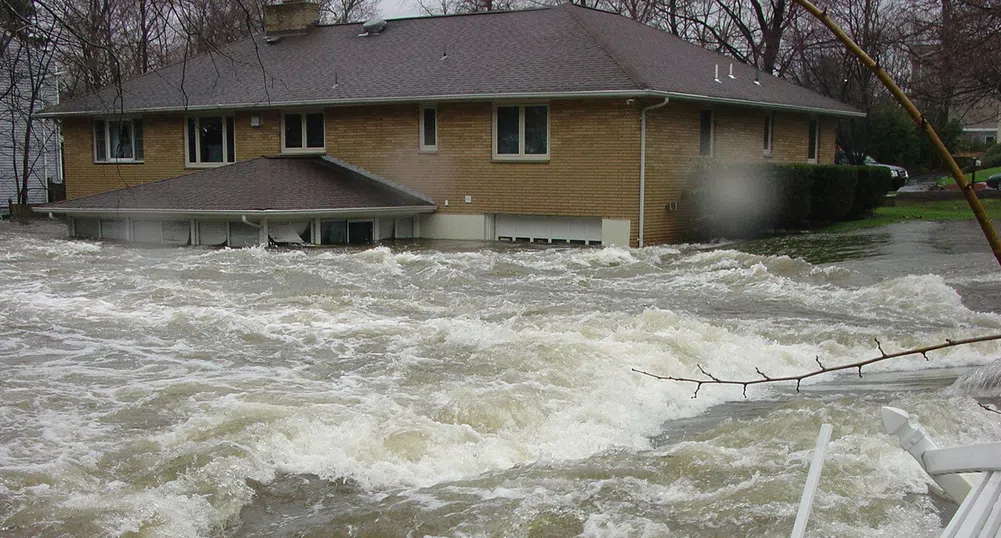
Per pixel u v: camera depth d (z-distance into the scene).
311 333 10.46
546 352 9.15
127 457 6.41
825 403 7.27
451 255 17.47
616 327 10.55
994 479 2.72
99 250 18.95
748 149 24.31
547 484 5.86
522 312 11.71
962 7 26.06
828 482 5.49
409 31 26.42
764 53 36.84
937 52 26.81
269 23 28.47
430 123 23.08
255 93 25.00
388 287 13.91
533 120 21.61
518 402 7.64
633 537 4.96
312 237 21.41
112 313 11.58
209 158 26.45
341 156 24.42
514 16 25.41
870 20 35.56
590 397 7.97
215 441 6.64
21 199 30.05
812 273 14.75
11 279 14.30
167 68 27.97
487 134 22.16
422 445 6.82
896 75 35.59
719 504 5.32
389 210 21.70
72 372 8.76
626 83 19.98
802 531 2.80
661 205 21.06
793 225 23.34
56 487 5.86
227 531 5.52
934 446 3.01
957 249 17.98
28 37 9.05
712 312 11.81
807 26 36.84
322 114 24.67
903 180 40.94
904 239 20.22
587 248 19.91
